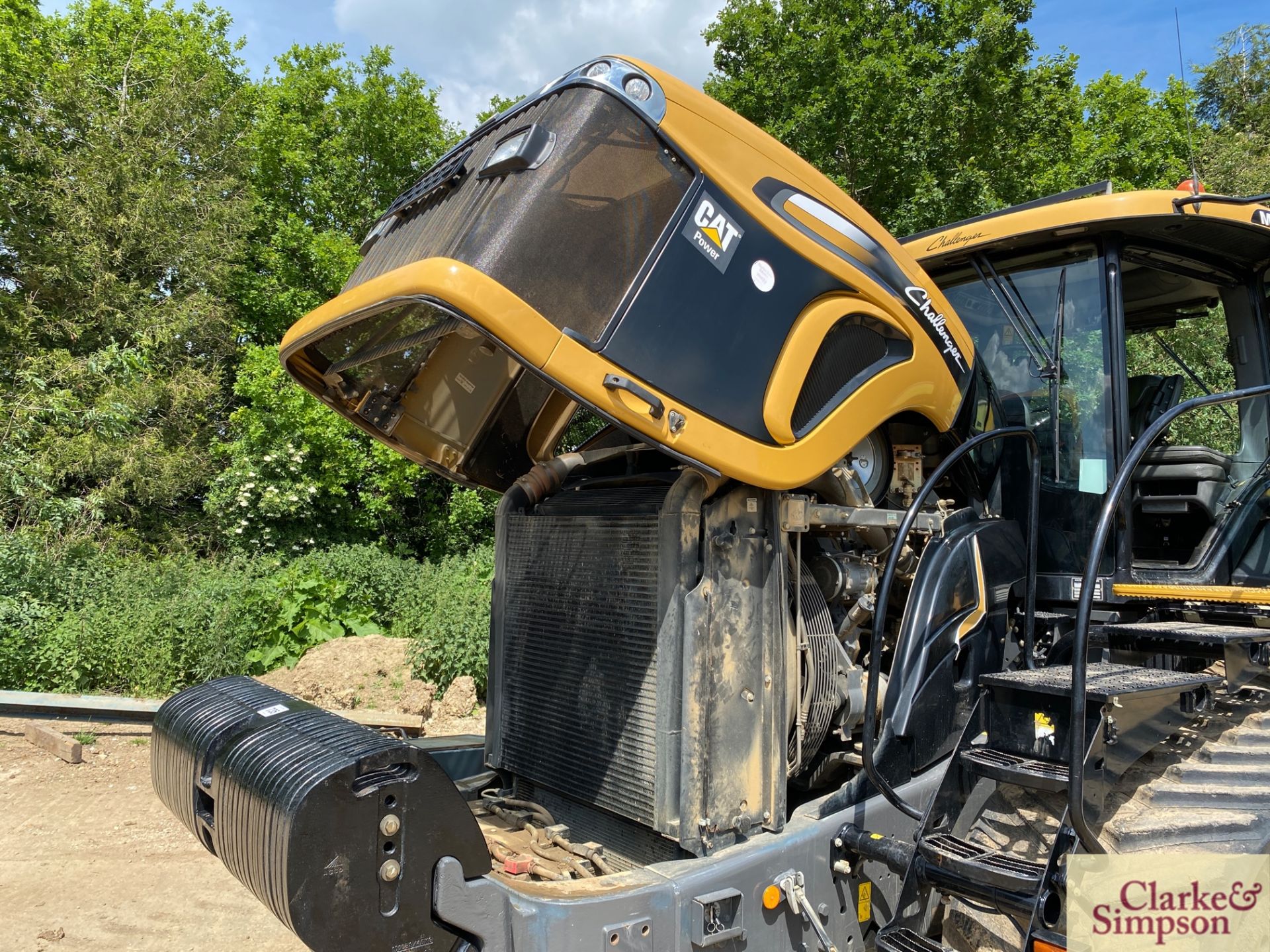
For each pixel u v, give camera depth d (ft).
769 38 51.70
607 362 7.22
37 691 22.99
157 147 45.01
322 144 54.29
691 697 7.83
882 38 49.08
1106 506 7.55
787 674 8.85
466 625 24.95
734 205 8.20
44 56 47.96
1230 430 13.01
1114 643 10.62
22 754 19.66
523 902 6.76
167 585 26.76
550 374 6.91
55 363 36.29
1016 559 10.85
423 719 22.16
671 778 7.91
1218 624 11.01
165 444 38.60
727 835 8.02
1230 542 11.97
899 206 46.44
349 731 6.89
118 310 41.27
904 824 9.14
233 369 45.39
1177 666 11.05
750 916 7.76
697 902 7.34
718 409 7.86
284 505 37.58
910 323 9.73
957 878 7.66
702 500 8.14
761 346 8.20
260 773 6.57
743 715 8.20
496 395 11.14
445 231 7.79
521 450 11.71
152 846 15.48
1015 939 8.29
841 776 10.41
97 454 34.53
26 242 40.83
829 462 8.74
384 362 9.87
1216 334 13.46
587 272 7.27
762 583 8.43
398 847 6.24
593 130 7.58
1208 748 9.29
